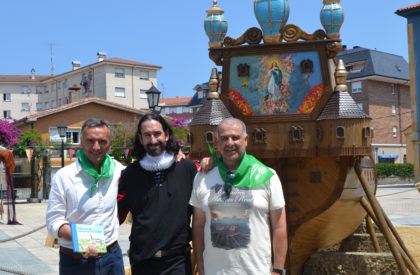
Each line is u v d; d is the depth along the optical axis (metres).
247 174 3.62
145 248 4.04
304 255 6.18
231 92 5.74
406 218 15.18
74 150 28.45
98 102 39.69
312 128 5.47
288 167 5.65
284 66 5.59
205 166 3.78
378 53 53.59
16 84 78.75
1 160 16.25
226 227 3.59
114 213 4.07
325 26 5.47
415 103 34.25
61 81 72.94
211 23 5.75
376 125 52.09
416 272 5.59
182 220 4.09
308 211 5.57
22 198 28.70
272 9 5.54
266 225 3.64
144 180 4.14
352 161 5.38
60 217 3.94
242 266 3.56
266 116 5.60
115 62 63.75
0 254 10.09
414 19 34.19
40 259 9.52
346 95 5.33
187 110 77.06
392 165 45.19
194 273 5.57
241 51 5.71
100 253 3.89
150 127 4.12
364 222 7.57
